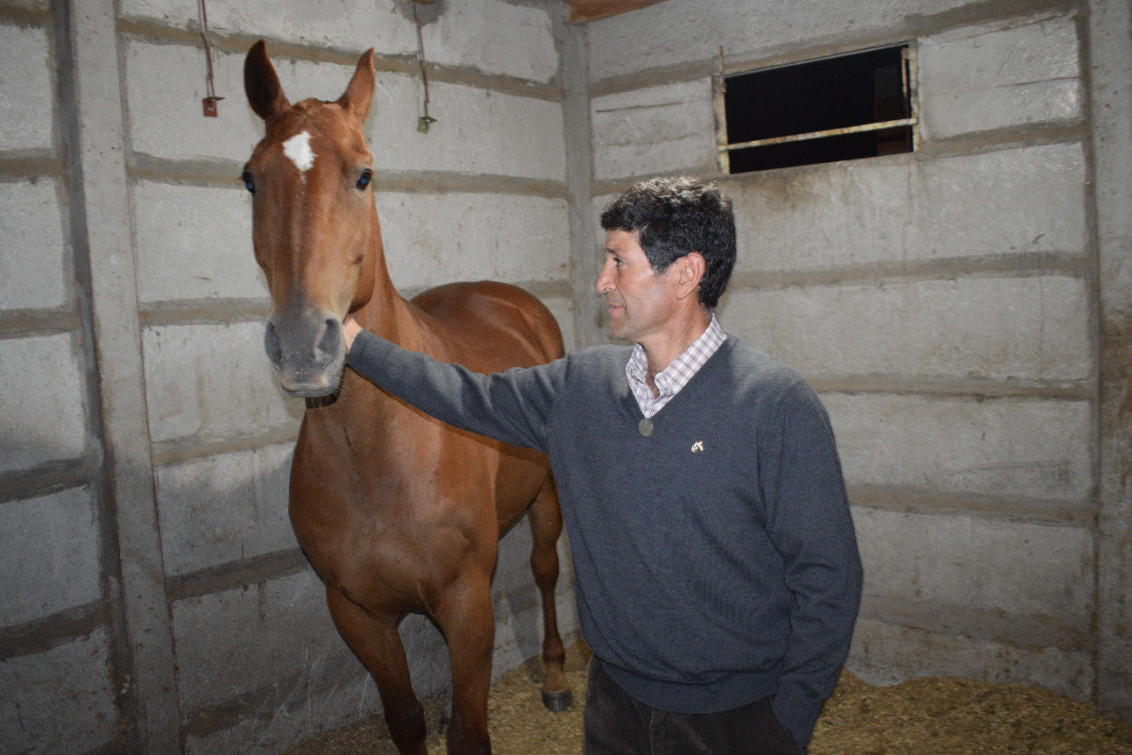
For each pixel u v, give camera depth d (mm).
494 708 2791
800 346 2986
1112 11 2309
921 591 2809
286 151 1392
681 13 3150
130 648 2109
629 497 1137
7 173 1909
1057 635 2584
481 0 3018
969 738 2449
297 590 2482
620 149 3367
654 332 1173
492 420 1351
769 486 1085
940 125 2650
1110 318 2387
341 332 1314
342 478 1728
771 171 2984
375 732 2604
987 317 2613
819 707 1104
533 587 3180
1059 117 2447
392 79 2732
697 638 1128
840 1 2812
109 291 2039
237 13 2318
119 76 2072
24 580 1950
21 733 1957
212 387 2285
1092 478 2486
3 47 1891
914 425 2773
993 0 2523
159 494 2174
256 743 2398
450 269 2953
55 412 1994
